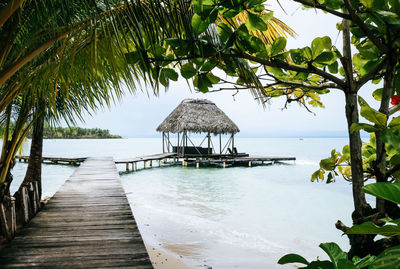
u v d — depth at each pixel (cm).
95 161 1383
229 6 94
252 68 143
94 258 280
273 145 6738
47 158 2181
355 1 104
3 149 416
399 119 88
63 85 234
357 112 111
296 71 116
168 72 123
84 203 511
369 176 121
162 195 1052
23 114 423
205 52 111
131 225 384
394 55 99
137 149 4728
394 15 93
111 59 185
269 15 103
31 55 235
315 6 96
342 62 111
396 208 101
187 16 131
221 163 2097
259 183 1339
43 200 755
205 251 510
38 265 265
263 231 634
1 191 357
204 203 922
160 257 477
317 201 948
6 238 358
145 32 148
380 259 63
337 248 93
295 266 450
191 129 1925
